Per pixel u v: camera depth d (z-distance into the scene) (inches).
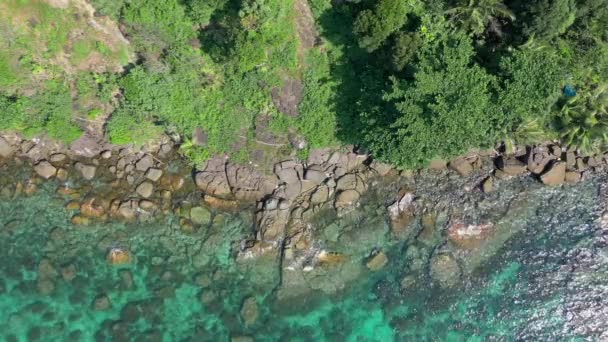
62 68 1198.3
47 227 1209.4
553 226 1186.0
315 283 1177.4
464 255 1177.4
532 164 1211.2
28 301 1168.2
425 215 1208.2
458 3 1043.3
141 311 1165.1
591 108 1142.3
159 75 1183.6
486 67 1064.8
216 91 1210.0
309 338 1150.3
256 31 1074.1
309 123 1206.3
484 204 1209.4
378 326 1152.2
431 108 1000.9
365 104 1130.0
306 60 1164.5
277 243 1195.9
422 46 1042.7
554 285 1133.1
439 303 1151.6
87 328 1154.0
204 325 1159.6
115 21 1137.4
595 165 1213.1
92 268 1189.1
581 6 1021.2
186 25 1133.7
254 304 1166.3
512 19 1028.5
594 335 1087.6
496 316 1128.8
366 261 1190.3
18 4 1112.8
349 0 1050.1
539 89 994.1
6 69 1183.6
